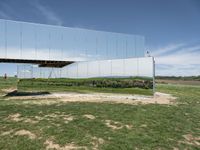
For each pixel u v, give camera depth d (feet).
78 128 26.32
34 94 67.82
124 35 78.38
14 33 59.62
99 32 73.77
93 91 67.21
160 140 23.77
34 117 31.07
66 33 67.97
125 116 33.17
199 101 57.16
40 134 24.03
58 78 70.44
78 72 69.21
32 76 70.38
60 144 21.56
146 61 60.44
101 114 33.99
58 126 26.94
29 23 61.87
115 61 65.10
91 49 72.23
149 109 40.34
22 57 60.59
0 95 65.21
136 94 61.52
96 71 67.36
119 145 21.66
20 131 24.98
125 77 63.41
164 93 80.69
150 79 59.77
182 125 30.12
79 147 21.06
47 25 64.69
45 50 64.23
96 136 23.90
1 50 57.82
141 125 28.91
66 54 67.77
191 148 22.52
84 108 38.63
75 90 68.85
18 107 38.81
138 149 21.21
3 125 27.02
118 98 59.57
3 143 21.43
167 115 35.55
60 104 44.16
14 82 139.95
